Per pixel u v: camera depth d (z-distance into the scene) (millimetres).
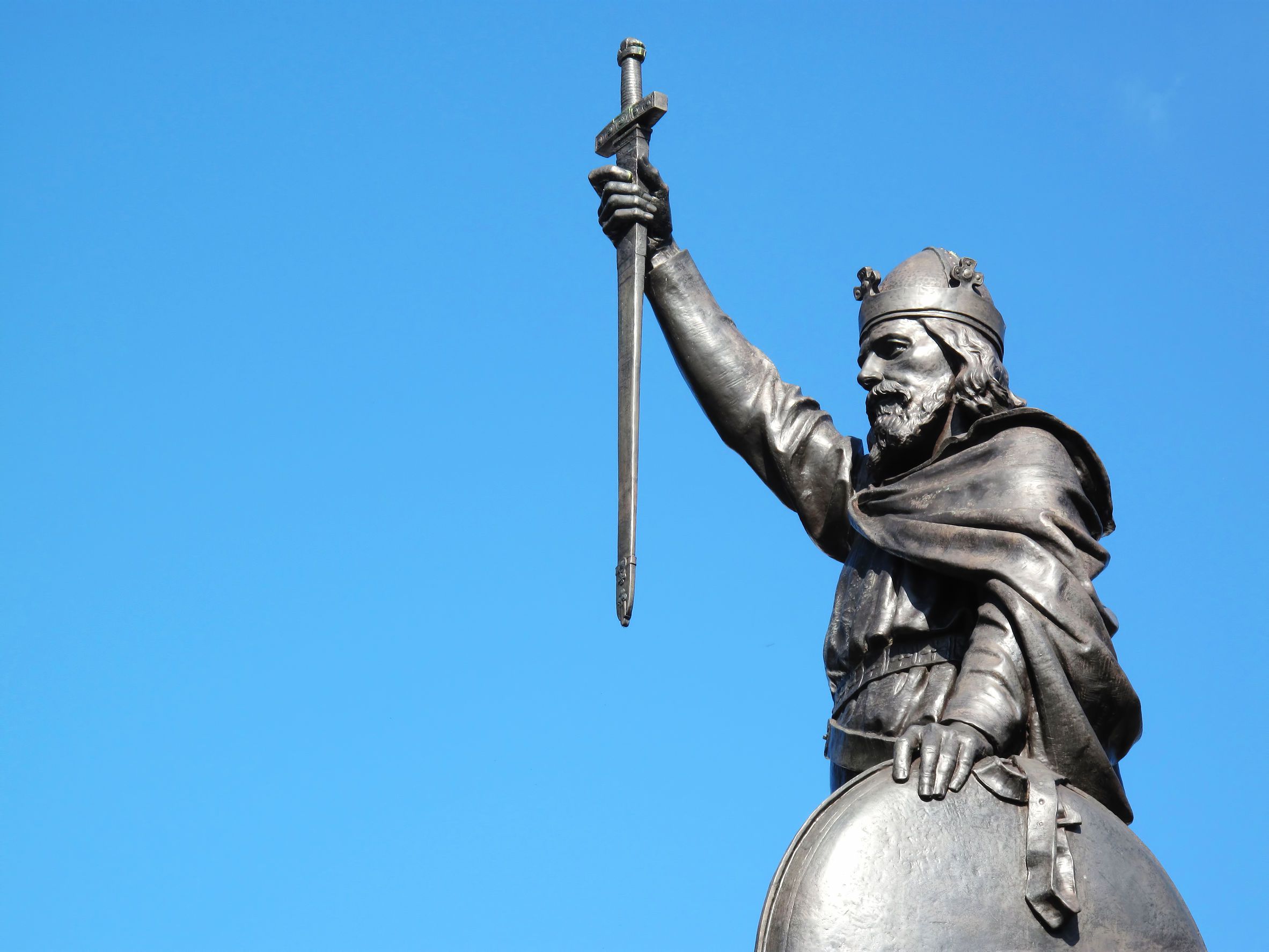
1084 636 11250
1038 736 11203
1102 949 10773
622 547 11945
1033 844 10859
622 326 12555
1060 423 12062
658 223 13086
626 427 12242
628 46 13336
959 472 12109
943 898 10742
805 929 10672
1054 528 11547
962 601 11875
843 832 10859
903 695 11734
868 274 12914
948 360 12516
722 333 13211
